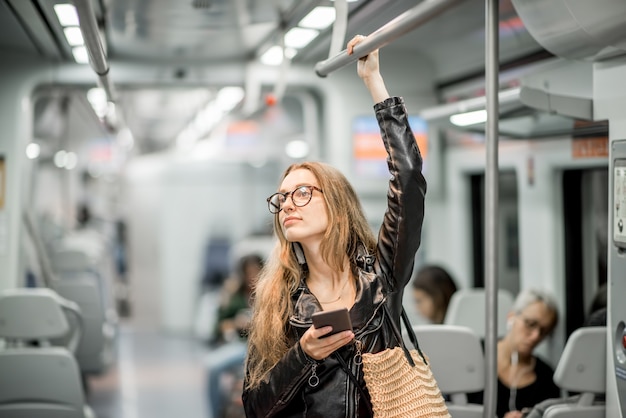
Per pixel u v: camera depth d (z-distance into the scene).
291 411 2.49
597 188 4.92
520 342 4.35
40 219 10.34
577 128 4.25
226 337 8.22
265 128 13.23
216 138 12.91
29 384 4.50
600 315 3.83
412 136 2.57
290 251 2.59
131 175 18.08
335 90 6.17
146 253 17.89
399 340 2.50
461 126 4.89
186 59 6.05
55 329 4.93
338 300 2.53
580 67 4.16
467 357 3.51
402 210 2.50
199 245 16.36
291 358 2.38
